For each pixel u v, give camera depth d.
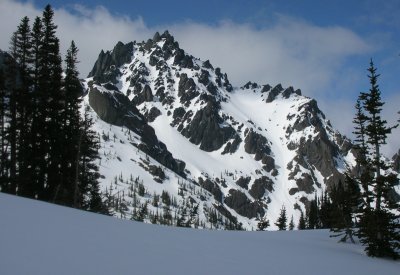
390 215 28.39
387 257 27.70
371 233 27.66
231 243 20.72
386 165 30.81
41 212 17.22
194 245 17.17
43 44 40.12
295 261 17.64
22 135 38.25
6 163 38.44
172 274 10.84
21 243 11.01
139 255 12.43
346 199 34.94
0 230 12.03
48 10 40.97
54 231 13.47
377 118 31.70
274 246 23.22
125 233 16.62
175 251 14.47
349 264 20.03
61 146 40.09
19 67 39.66
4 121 38.91
